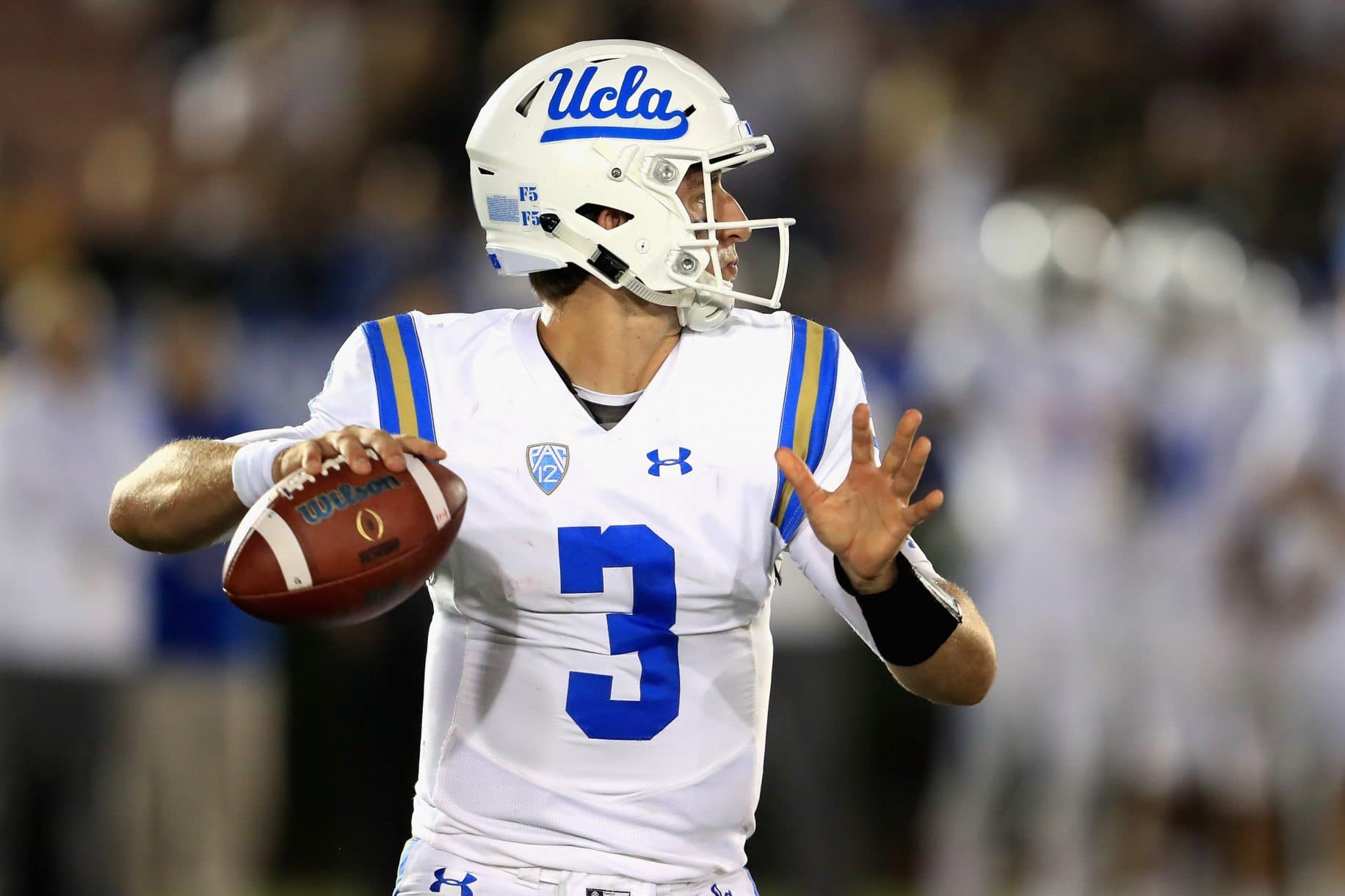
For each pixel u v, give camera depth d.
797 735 21.05
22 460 21.14
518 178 10.45
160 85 34.53
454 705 10.29
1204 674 23.27
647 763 10.05
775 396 10.30
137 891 22.77
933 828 25.30
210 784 23.06
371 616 9.68
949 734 25.53
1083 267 24.36
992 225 25.61
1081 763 23.41
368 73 30.27
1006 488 23.86
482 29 32.28
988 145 30.36
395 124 29.72
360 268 26.05
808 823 21.05
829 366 10.43
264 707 23.84
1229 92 36.03
